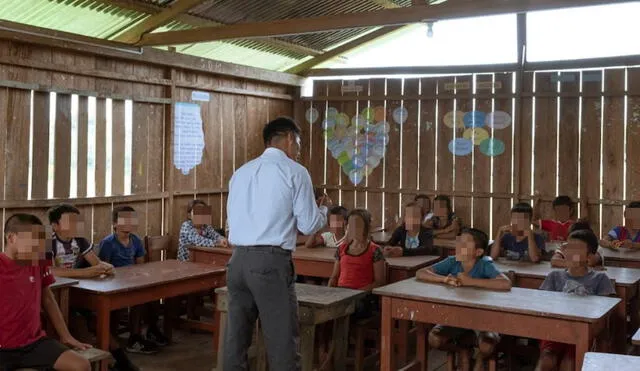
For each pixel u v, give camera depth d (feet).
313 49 26.16
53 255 14.66
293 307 11.39
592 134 22.89
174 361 16.26
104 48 19.54
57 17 19.12
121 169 20.79
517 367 15.67
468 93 24.43
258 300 11.24
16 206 17.66
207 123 23.79
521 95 23.62
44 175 18.51
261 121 26.23
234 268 11.38
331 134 26.96
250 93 25.35
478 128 24.40
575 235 13.65
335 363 13.73
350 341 17.34
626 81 22.35
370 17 18.65
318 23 19.15
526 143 23.79
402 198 25.73
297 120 27.50
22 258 10.82
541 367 12.23
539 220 21.98
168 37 20.51
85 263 15.26
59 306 12.79
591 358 8.19
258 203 11.28
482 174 24.40
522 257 17.47
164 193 22.11
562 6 16.67
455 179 24.86
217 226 24.50
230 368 11.51
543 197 23.50
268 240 11.18
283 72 26.43
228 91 24.43
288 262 11.38
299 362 11.44
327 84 27.02
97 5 18.99
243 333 11.59
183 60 22.22
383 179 26.09
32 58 17.97
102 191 20.18
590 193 22.95
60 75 18.75
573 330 10.79
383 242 20.59
